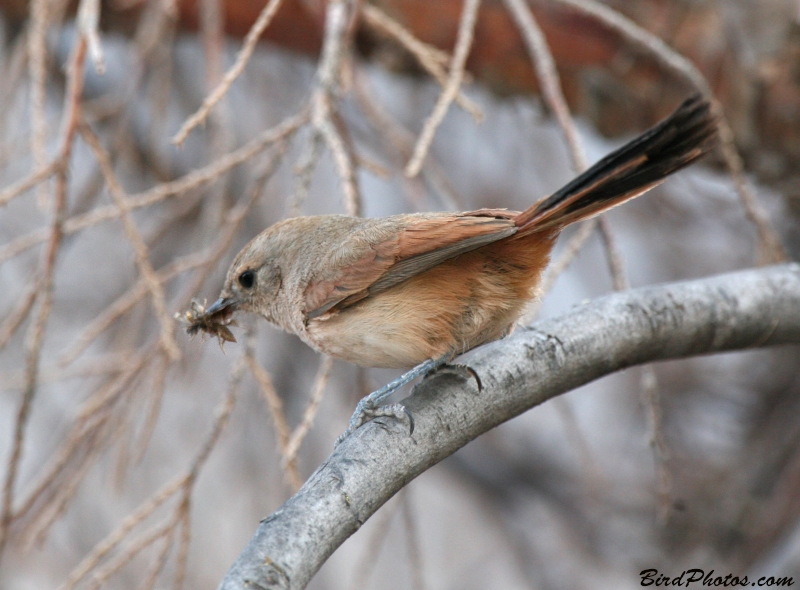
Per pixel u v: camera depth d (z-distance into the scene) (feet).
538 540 48.06
